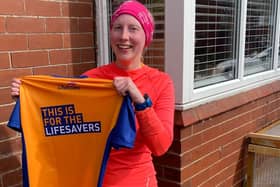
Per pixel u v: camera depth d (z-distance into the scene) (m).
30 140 1.52
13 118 1.50
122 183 1.51
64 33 2.25
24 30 2.02
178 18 2.15
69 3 2.25
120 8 1.50
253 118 3.18
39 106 1.52
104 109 1.44
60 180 1.56
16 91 1.51
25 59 2.04
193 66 2.30
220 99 2.66
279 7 3.33
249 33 3.02
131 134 1.38
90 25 2.42
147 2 2.30
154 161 2.44
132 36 1.48
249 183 3.10
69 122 1.51
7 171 2.05
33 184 1.52
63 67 2.27
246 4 2.76
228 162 2.88
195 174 2.49
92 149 1.49
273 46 3.40
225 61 2.74
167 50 2.24
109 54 2.48
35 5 2.06
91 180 1.52
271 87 3.42
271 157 2.97
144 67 1.59
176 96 2.26
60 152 1.54
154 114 1.37
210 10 2.45
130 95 1.36
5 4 1.91
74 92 1.48
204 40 2.45
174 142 2.32
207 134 2.55
